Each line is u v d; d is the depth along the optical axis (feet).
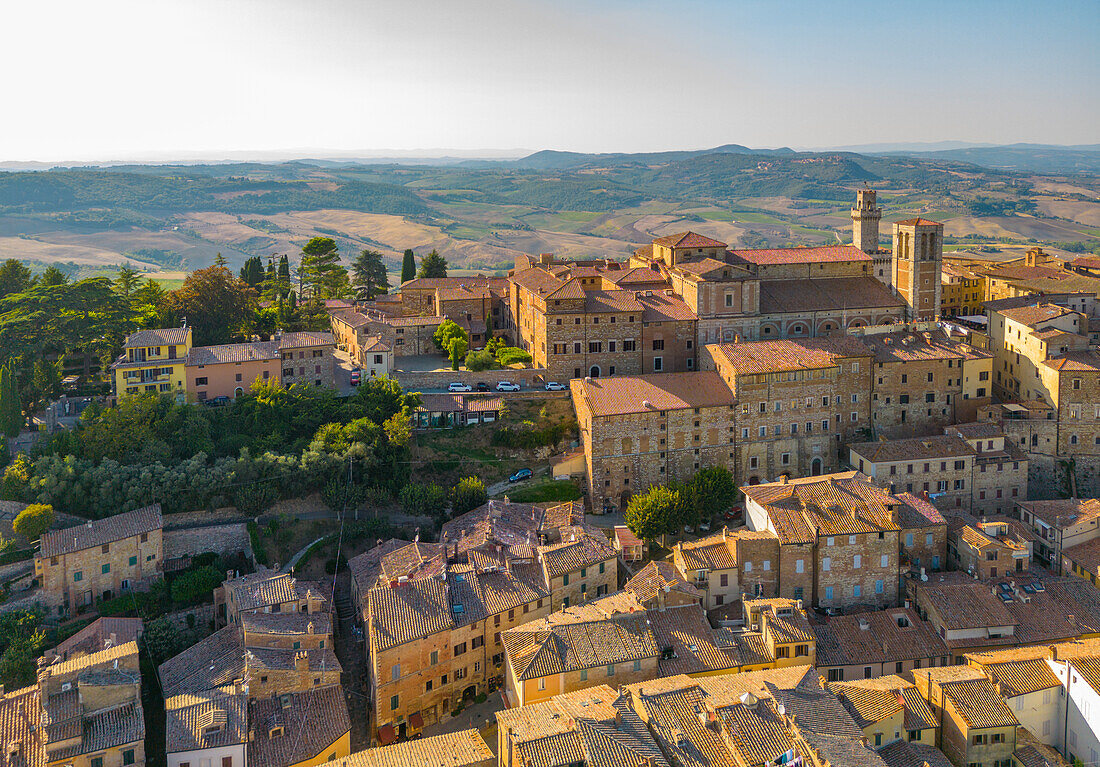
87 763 299.99
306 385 542.57
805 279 655.76
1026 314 575.79
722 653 363.97
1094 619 394.11
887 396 552.00
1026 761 314.35
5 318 546.26
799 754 291.17
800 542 415.44
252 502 450.30
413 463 509.76
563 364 581.94
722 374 536.83
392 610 359.25
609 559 422.41
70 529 398.62
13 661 350.64
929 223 643.45
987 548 420.77
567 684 344.49
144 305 637.30
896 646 377.71
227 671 342.85
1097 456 528.63
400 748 302.45
